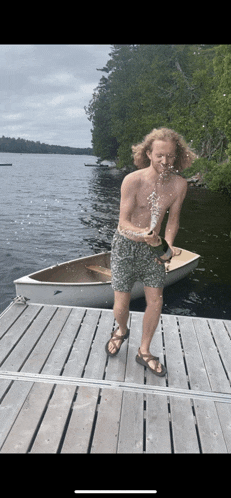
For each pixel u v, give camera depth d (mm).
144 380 2520
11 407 2139
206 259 9461
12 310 3482
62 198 22219
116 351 2727
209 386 2473
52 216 16172
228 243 11383
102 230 13406
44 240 11680
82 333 3098
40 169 58906
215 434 2053
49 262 9242
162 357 2816
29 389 2311
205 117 26828
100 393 2334
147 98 31547
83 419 2082
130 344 2965
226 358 2854
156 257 2188
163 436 2004
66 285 5301
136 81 36656
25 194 24188
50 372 2506
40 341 2924
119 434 1990
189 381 2529
